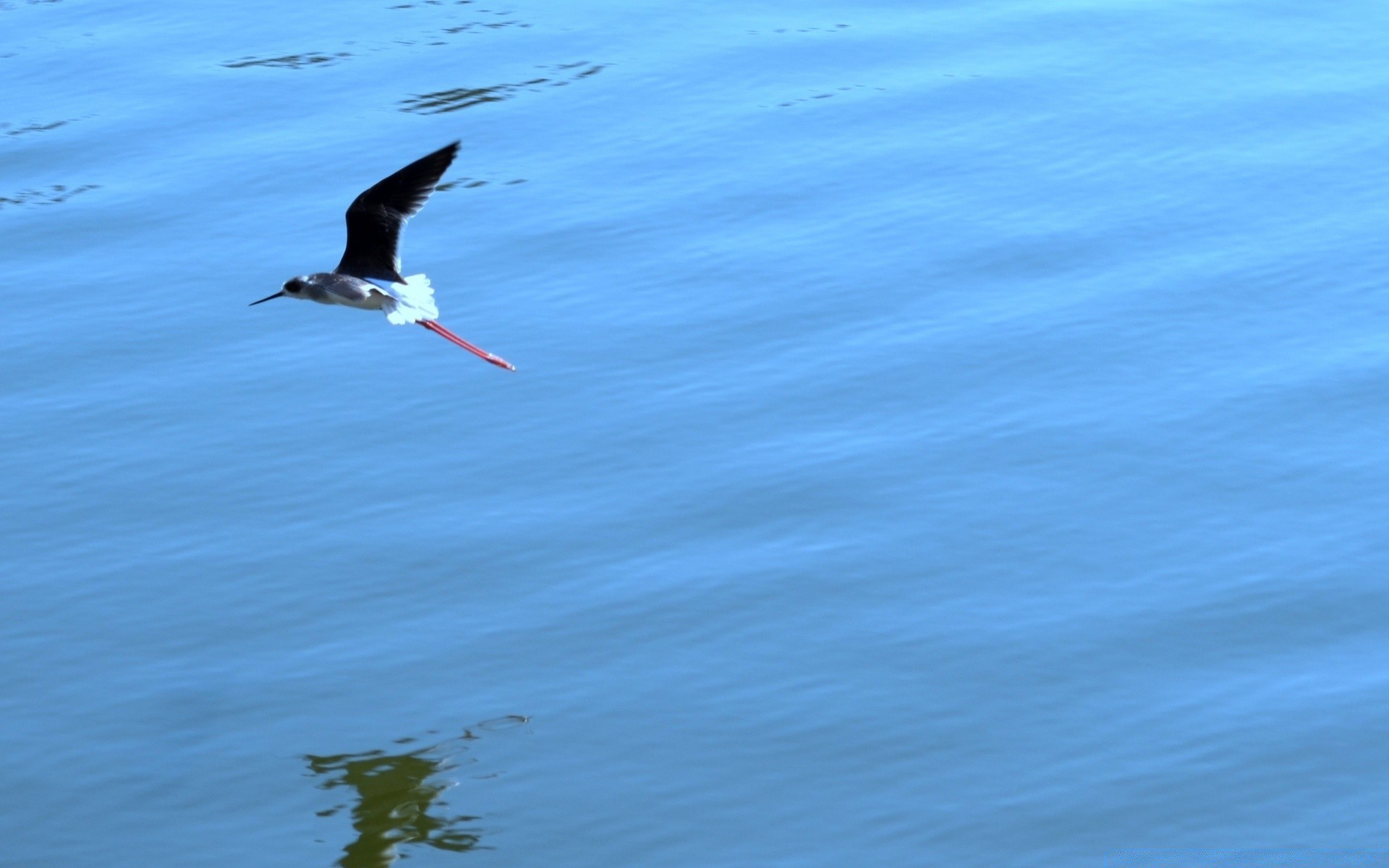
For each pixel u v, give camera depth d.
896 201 42.44
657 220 42.12
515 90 49.00
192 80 50.41
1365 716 26.88
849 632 29.17
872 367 36.25
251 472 34.16
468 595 30.50
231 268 41.00
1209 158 43.78
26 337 38.66
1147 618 29.19
